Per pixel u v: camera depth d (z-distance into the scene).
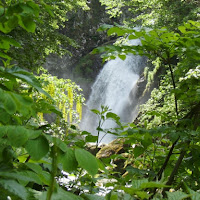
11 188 0.65
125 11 30.28
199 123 2.53
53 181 0.53
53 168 0.53
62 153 0.83
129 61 26.95
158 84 19.39
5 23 1.26
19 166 0.94
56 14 10.44
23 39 8.81
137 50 2.45
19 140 0.79
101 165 0.92
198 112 2.51
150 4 14.34
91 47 30.56
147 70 22.50
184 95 2.54
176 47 2.46
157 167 2.66
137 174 1.93
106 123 24.58
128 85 26.12
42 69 10.20
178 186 2.03
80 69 28.50
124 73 26.69
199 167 2.36
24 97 0.89
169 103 7.04
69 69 28.78
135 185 0.73
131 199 0.72
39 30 9.30
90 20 30.77
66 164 0.82
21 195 0.65
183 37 2.41
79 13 30.28
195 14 12.58
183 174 2.61
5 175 0.72
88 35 30.58
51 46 10.10
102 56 2.44
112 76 27.08
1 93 0.86
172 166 2.57
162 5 14.13
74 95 5.29
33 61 9.35
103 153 9.05
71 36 30.09
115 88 26.48
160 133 2.26
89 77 28.39
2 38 1.32
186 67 2.76
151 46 2.46
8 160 0.89
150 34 2.40
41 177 0.91
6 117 1.01
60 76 28.30
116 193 0.74
